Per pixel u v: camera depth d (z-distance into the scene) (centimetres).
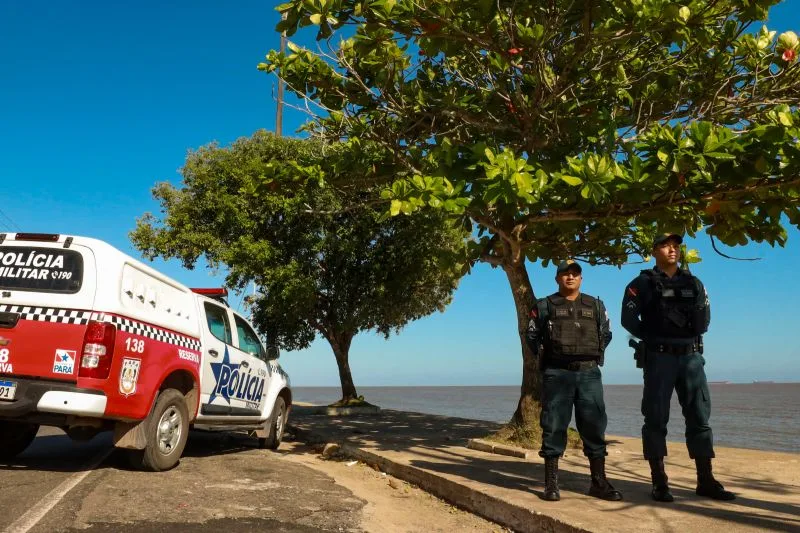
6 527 388
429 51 694
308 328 1662
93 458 681
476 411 3894
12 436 652
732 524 394
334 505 510
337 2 614
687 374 479
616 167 575
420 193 659
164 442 633
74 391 534
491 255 873
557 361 486
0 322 550
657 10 646
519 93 753
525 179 586
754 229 726
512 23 664
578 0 669
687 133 612
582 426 487
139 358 591
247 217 1496
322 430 1107
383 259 1569
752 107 784
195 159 1586
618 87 785
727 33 737
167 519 427
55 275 571
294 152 1547
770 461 726
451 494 555
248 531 410
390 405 5066
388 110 846
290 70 835
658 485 471
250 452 865
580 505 451
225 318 837
